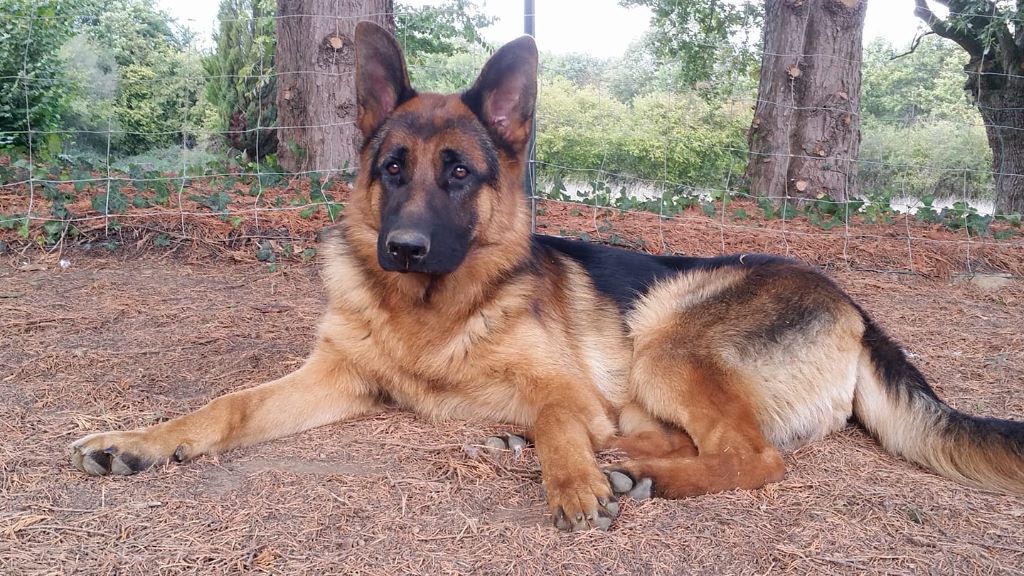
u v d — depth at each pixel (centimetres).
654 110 644
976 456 121
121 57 689
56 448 121
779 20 303
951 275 226
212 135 545
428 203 124
